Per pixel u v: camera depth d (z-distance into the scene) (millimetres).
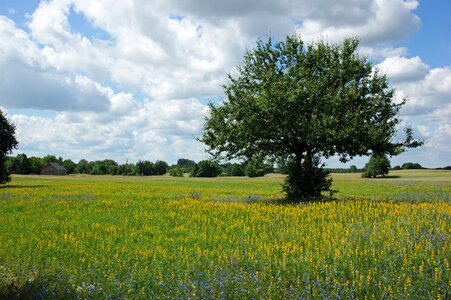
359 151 28281
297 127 27766
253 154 31219
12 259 12711
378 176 115625
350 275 9711
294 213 20391
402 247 11539
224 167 162500
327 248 12352
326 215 19844
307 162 29828
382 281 9070
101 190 48188
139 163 171500
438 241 11961
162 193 43000
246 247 13375
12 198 35844
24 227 19906
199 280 9938
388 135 28234
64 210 26844
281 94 27281
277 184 74375
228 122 30234
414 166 165250
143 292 9133
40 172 170000
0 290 9227
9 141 62844
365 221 17016
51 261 12617
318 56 30625
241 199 32812
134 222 20859
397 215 18484
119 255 13188
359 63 29734
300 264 10734
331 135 27172
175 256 12570
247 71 32312
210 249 13750
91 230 18797
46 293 8820
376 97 29672
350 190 51000
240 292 8891
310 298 8469
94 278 10281
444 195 33062
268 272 10359
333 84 30422
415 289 8570
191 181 91375
